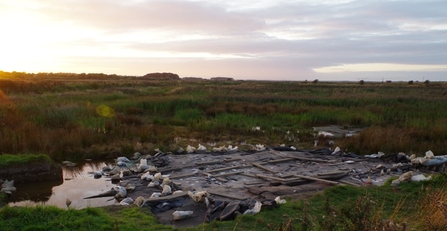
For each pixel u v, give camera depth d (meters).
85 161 11.38
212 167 10.33
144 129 14.84
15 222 5.12
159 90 41.66
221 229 5.37
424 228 5.07
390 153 12.59
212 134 15.91
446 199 5.62
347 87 58.12
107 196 8.12
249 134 16.36
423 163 10.35
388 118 20.27
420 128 15.89
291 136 16.17
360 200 4.62
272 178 9.06
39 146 11.41
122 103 22.48
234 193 7.88
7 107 16.69
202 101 25.22
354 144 13.56
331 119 20.64
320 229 4.56
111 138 13.59
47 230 5.00
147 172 9.41
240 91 43.66
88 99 25.83
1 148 10.85
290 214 5.95
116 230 5.00
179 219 6.18
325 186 8.44
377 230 4.11
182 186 8.36
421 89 50.50
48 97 26.55
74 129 13.60
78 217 5.42
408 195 6.96
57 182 9.20
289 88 52.09
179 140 14.57
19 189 8.57
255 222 5.61
